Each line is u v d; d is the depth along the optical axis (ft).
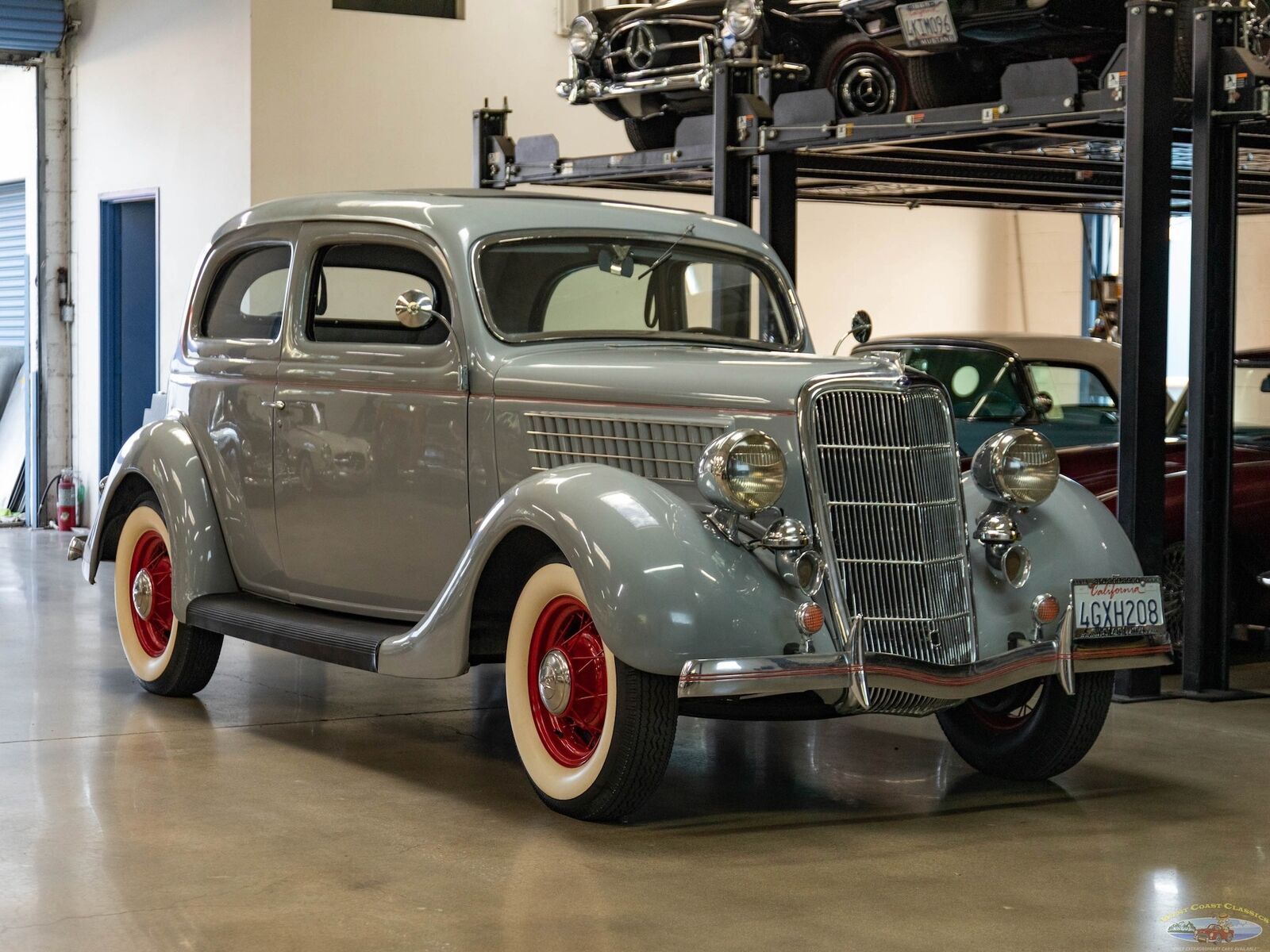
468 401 15.16
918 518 13.41
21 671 20.29
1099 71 22.82
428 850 12.32
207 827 12.92
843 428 13.16
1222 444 19.44
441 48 36.63
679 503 12.86
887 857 12.32
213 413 17.98
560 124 38.45
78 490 41.09
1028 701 15.03
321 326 16.79
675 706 12.66
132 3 38.19
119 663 21.01
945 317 46.01
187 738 16.40
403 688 19.60
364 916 10.71
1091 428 26.76
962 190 32.01
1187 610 19.49
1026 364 26.35
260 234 17.79
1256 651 23.30
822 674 12.44
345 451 16.26
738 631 12.40
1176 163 26.08
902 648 13.23
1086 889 11.50
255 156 34.30
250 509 17.56
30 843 12.41
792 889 11.44
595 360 14.67
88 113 40.24
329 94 35.17
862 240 44.29
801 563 12.75
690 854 12.31
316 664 21.34
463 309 15.30
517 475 14.79
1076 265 45.52
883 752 16.35
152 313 40.40
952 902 11.16
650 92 26.58
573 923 10.60
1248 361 24.11
